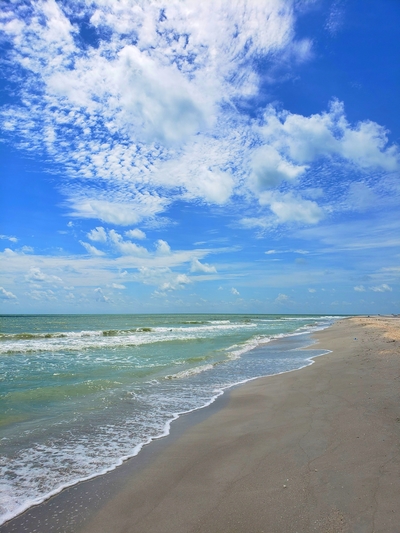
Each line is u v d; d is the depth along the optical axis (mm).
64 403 8672
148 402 8828
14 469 5090
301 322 70125
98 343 22719
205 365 14305
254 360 15812
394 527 3348
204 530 3586
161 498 4270
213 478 4727
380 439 5488
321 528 3447
